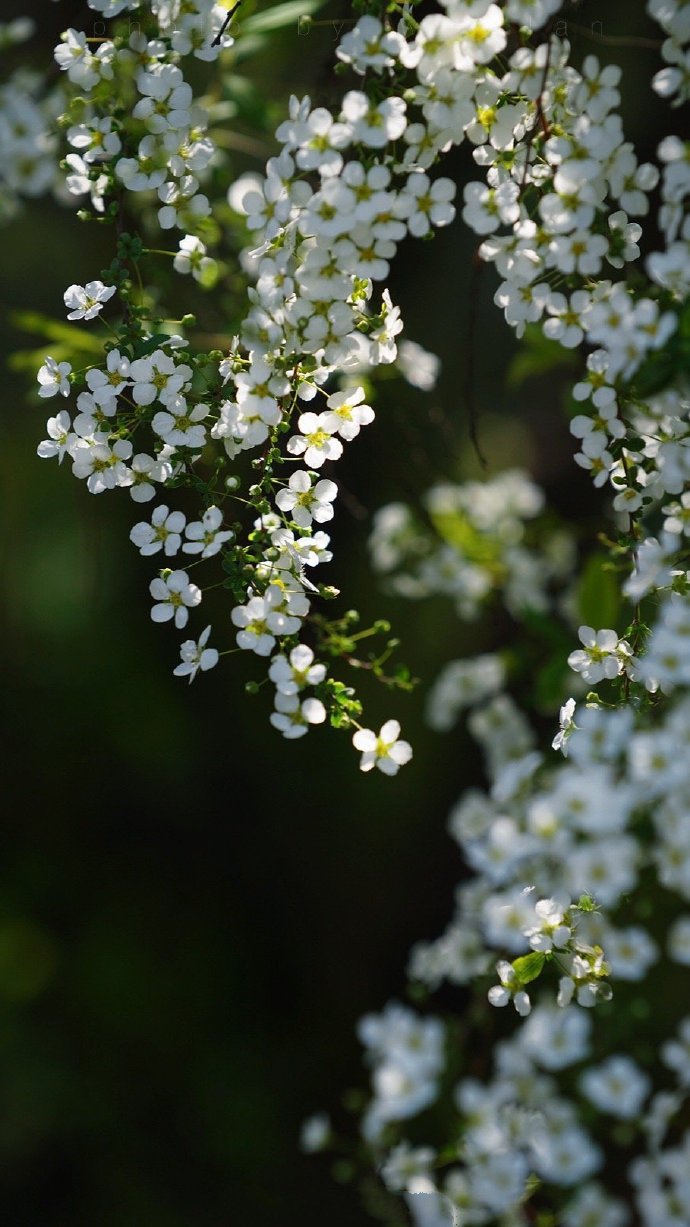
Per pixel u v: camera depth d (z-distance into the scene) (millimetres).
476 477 1044
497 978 795
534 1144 750
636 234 725
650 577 716
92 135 736
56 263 1047
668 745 693
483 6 694
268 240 705
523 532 902
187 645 705
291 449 706
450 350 1147
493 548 892
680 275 699
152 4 731
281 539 704
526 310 714
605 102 706
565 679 834
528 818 714
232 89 839
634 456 721
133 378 705
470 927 812
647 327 702
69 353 829
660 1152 765
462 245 1120
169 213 732
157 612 705
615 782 706
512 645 898
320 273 699
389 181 706
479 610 922
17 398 999
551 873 740
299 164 691
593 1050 782
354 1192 1127
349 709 709
